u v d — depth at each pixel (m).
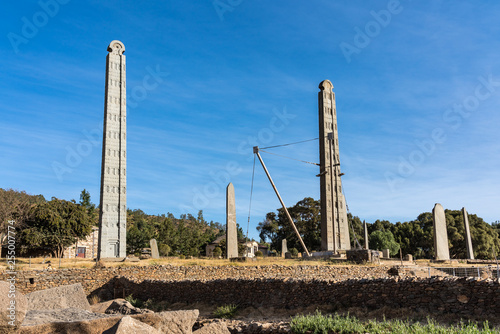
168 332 10.27
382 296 17.47
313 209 90.06
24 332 8.97
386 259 46.84
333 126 52.00
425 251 84.88
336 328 13.66
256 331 15.22
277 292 21.11
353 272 31.55
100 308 20.64
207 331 13.06
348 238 49.53
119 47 52.31
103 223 47.00
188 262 37.25
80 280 29.77
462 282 15.35
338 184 50.19
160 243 78.88
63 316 10.27
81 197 96.31
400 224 88.31
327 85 52.84
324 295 19.44
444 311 15.46
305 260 40.38
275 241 99.56
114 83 51.00
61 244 61.88
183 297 25.11
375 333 12.84
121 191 48.72
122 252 47.34
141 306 25.39
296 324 14.58
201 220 177.50
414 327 13.03
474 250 74.88
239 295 22.55
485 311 14.46
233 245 47.50
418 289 16.45
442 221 46.59
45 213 61.19
